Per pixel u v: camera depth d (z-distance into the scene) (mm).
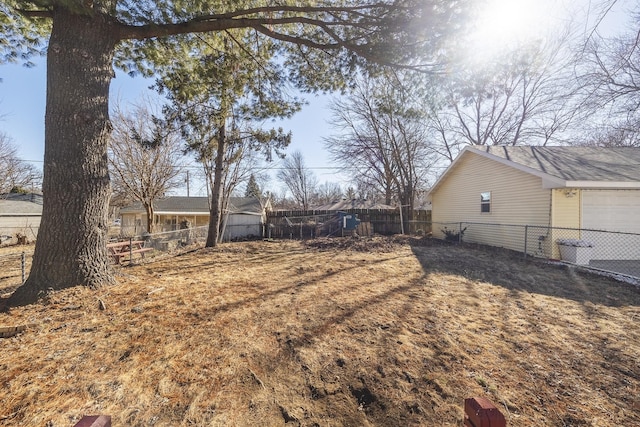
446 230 12398
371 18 4738
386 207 20469
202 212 20078
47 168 3770
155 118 7969
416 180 19500
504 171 9375
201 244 11305
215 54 6289
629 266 6828
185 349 2580
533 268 6395
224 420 1789
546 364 2455
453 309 3732
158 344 2654
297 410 1898
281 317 3348
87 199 3953
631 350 2701
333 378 2229
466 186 11469
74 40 3822
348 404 1969
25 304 3449
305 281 5023
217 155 9797
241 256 8023
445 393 2062
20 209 18125
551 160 8539
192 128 8094
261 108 7445
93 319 3111
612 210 7605
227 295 4117
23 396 1915
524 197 8531
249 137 9234
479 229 10648
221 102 7211
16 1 3682
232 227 16516
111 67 4293
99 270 4082
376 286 4746
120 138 12609
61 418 1730
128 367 2287
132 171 13047
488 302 4051
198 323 3121
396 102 6188
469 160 11273
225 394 2021
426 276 5500
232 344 2691
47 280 3691
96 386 2041
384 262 6984
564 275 5746
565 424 1790
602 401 2000
